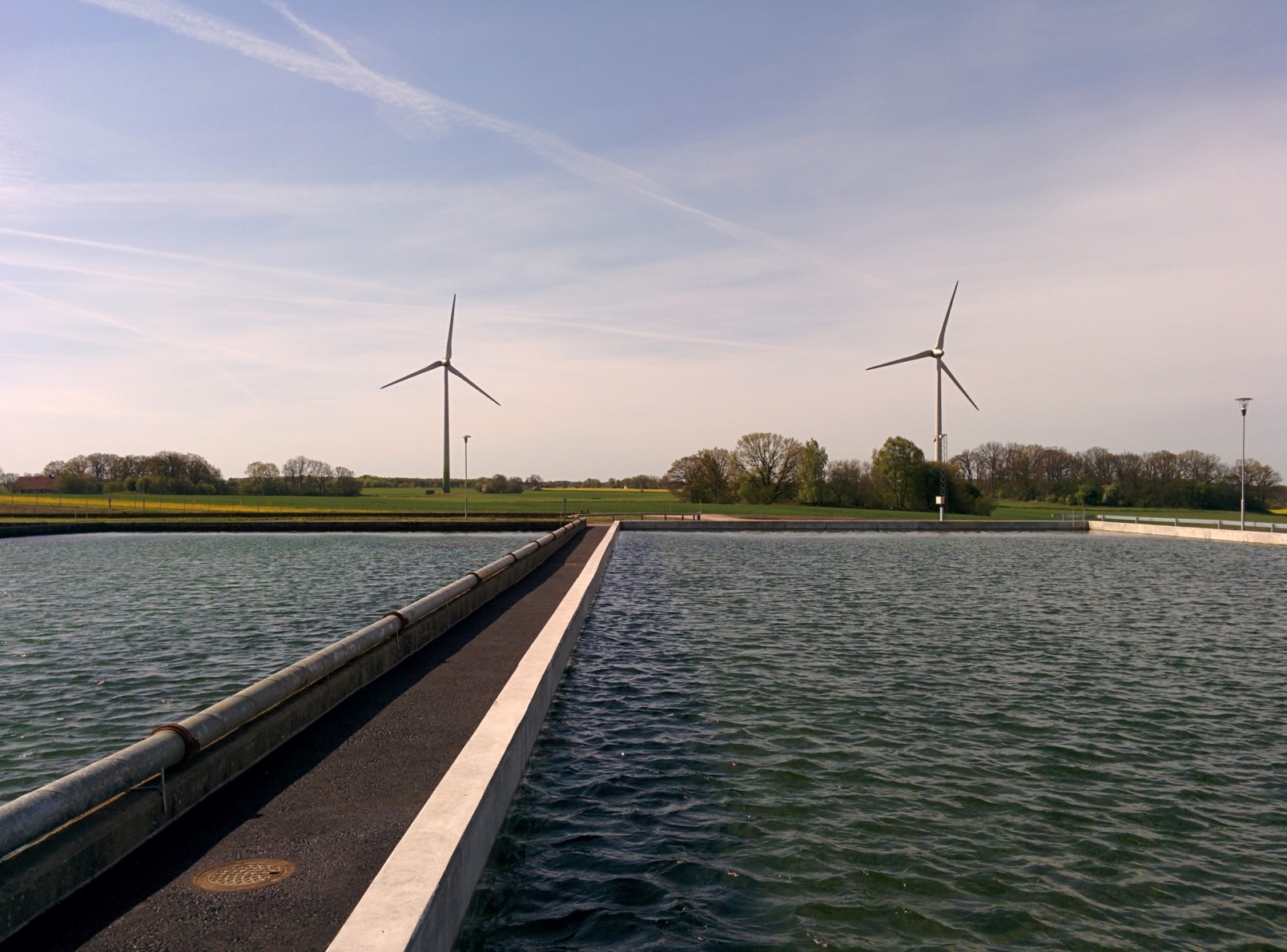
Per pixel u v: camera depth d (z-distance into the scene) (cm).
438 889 564
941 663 1797
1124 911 769
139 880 594
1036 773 1122
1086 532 7825
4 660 1708
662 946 686
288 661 1705
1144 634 2195
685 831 913
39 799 539
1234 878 837
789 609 2580
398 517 8250
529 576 2734
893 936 718
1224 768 1150
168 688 1479
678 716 1366
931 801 1017
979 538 6712
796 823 943
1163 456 13225
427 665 1349
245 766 830
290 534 6644
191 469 12825
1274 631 2259
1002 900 783
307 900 564
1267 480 12169
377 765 852
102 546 5244
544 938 691
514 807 962
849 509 10406
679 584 3278
